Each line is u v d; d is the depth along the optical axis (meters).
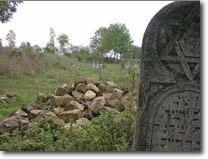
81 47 41.47
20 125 12.36
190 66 8.34
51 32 41.12
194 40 8.34
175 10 8.30
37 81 22.80
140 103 8.23
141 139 8.18
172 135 8.24
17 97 17.73
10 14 25.92
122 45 38.94
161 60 8.27
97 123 10.95
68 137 10.57
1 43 28.70
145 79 8.23
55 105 13.90
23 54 28.11
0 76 22.80
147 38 8.27
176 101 8.29
